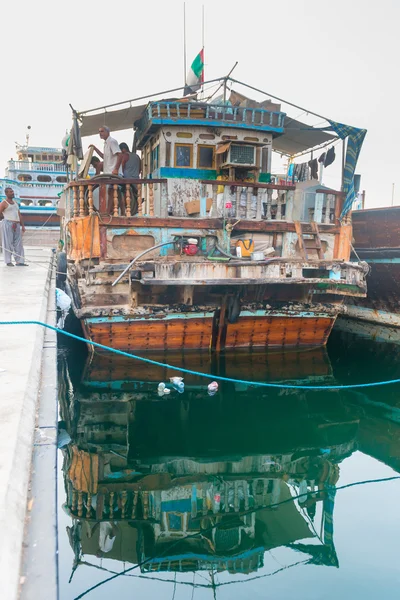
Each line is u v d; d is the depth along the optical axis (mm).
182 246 8773
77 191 8969
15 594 1871
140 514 4707
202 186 9062
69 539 4168
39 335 5516
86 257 8703
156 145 10656
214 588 3666
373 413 7469
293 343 10398
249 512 4797
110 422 6863
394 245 11359
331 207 10078
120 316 9047
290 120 10805
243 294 9781
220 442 6430
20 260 12898
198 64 12383
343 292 9789
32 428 3287
